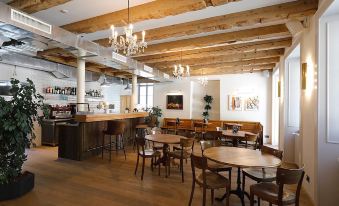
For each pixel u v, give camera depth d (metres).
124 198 3.10
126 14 3.44
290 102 5.18
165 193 3.29
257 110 8.82
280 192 2.16
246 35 4.41
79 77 5.59
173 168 4.54
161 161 4.34
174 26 4.14
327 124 2.88
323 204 2.87
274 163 2.52
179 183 3.70
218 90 10.05
